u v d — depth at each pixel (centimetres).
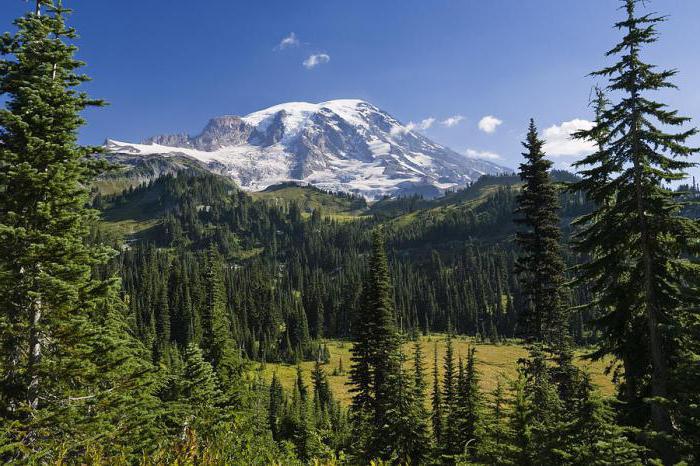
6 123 1443
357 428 3688
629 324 1639
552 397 1864
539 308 2420
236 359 3600
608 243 1603
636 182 1526
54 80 1560
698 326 1367
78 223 1529
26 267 1448
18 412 1352
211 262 4953
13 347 1423
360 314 3897
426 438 2770
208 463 1225
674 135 1444
